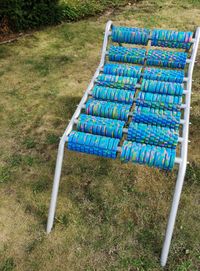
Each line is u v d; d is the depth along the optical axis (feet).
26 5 19.31
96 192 10.43
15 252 8.87
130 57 11.42
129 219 9.66
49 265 8.60
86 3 22.62
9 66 16.63
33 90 14.94
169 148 8.46
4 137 12.46
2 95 14.60
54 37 19.36
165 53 11.27
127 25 20.75
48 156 11.73
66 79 15.72
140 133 8.60
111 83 10.47
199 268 8.56
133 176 10.94
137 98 9.75
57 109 13.83
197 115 13.41
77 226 9.46
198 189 10.51
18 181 10.80
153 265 8.59
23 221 9.62
